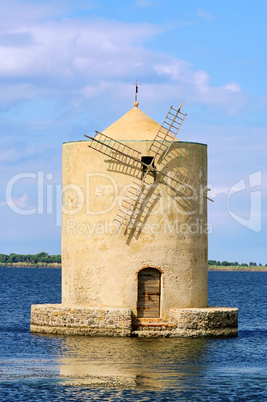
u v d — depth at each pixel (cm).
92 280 3822
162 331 3716
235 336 3906
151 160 3856
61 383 2722
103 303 3797
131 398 2550
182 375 2880
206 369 2992
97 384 2719
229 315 3875
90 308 3703
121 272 3778
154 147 3806
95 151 3841
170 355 3247
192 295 3884
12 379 2772
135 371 2916
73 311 3731
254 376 2886
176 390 2661
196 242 3916
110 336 3672
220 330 3828
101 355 3200
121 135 3888
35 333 3850
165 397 2573
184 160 3866
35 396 2562
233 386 2733
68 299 3947
